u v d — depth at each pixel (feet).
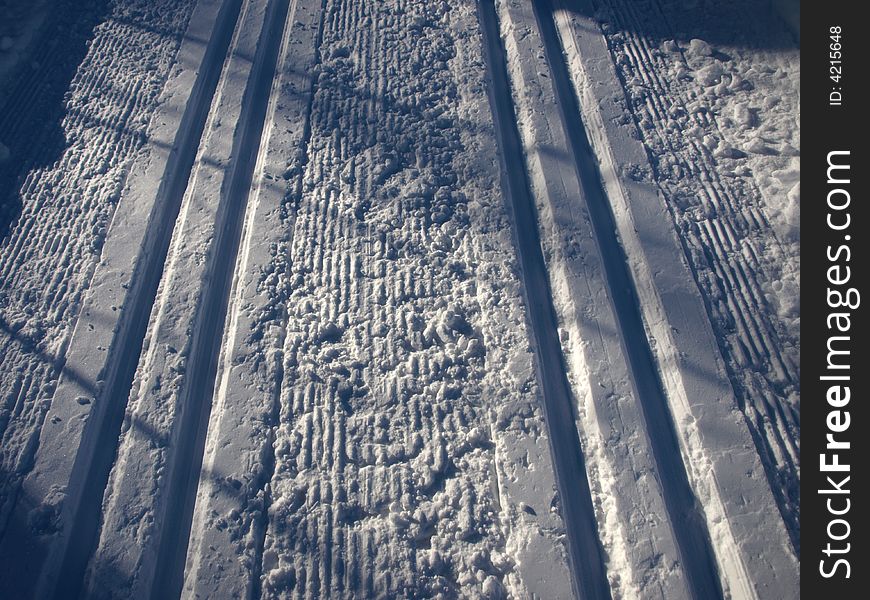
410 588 5.56
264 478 6.01
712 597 5.61
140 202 7.64
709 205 7.61
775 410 6.30
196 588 5.52
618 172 7.92
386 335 6.82
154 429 6.22
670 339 6.73
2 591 5.49
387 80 8.89
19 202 7.68
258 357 6.64
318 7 9.82
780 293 6.95
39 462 6.03
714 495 5.93
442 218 7.64
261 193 7.77
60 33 9.39
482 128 8.38
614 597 5.62
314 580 5.57
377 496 5.94
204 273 7.18
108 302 6.93
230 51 9.25
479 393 6.48
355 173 7.98
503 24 9.70
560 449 6.28
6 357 6.61
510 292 7.06
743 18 9.34
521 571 5.61
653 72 8.93
